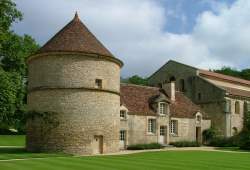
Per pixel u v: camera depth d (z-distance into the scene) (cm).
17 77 5112
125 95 4891
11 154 3275
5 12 3478
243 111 6175
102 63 3775
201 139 5562
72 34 3791
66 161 2661
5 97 4178
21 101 5512
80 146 3584
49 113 3641
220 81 6600
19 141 5375
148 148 4556
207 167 2394
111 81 3838
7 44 5234
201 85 6138
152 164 2506
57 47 3675
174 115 5194
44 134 3653
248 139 4803
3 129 6700
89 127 3634
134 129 4688
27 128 3838
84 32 3866
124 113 4612
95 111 3681
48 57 3706
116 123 3881
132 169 2192
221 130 5791
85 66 3684
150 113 4906
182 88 6397
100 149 3700
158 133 4969
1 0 3391
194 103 5994
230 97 5938
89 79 3681
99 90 3722
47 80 3691
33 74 3844
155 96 5219
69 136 3588
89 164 2452
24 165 2362
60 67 3659
